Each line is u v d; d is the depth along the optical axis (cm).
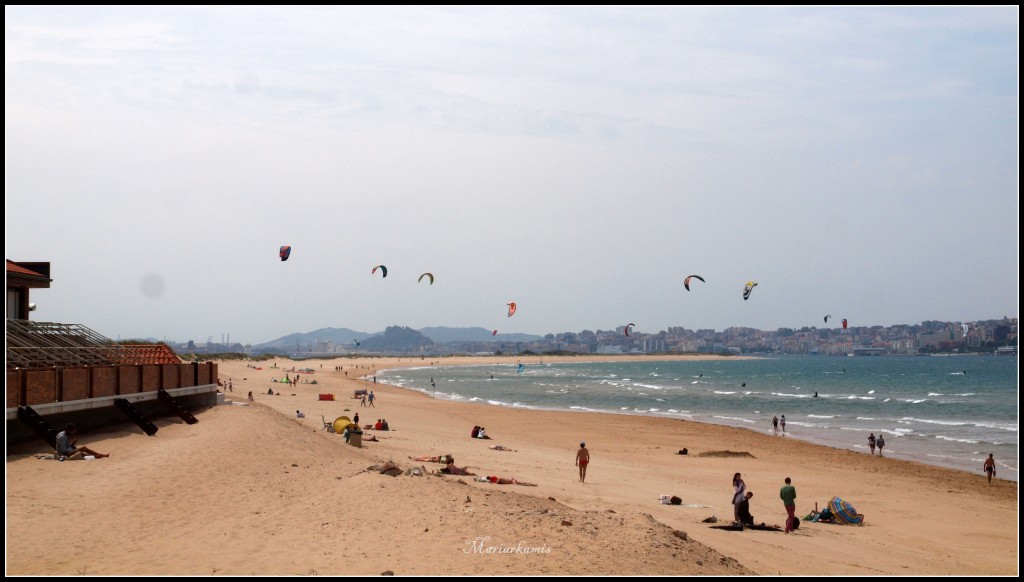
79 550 1197
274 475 1767
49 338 2706
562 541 1188
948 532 2066
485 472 2317
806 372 17550
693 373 17362
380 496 1438
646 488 2414
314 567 1089
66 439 1898
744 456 3562
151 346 3105
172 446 2116
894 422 5641
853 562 1524
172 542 1241
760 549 1514
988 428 5206
